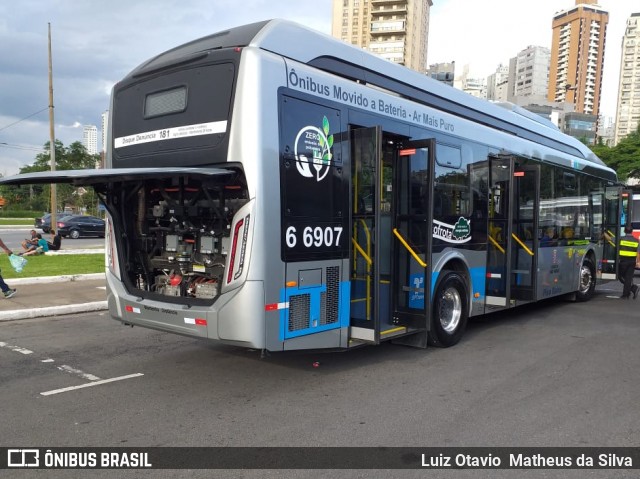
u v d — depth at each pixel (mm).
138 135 5859
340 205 5590
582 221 11398
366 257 5746
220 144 4922
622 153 38969
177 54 5871
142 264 6078
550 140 11156
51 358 6609
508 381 5801
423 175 6383
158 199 6051
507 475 3680
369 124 6008
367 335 5719
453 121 7520
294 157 5043
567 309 10812
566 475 3686
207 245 5312
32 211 64625
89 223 32062
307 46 5566
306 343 5238
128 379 5773
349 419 4645
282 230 4922
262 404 5008
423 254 6328
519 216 8836
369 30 107312
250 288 4727
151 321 5512
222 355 6773
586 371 6215
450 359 6711
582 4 113500
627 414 4840
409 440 4215
